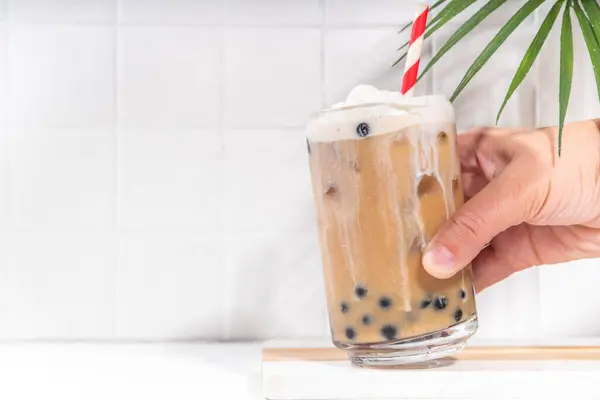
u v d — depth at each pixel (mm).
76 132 793
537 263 757
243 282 798
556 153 671
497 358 677
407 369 642
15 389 653
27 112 791
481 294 801
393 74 799
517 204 651
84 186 793
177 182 796
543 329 800
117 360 729
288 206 798
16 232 792
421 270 625
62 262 793
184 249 797
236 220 798
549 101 797
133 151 795
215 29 796
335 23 798
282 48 798
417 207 623
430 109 629
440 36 796
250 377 677
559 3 692
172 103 795
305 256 799
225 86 797
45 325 793
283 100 798
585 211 674
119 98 794
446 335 628
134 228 795
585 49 797
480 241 631
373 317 628
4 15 789
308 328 799
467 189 757
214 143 797
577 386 630
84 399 636
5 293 792
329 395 629
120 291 795
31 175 792
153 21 794
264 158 798
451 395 629
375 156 622
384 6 798
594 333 799
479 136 722
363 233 626
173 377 679
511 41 797
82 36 792
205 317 797
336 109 629
